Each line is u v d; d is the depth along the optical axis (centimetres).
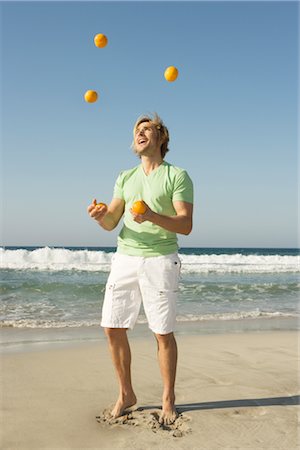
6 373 385
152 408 303
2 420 279
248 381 366
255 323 690
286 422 280
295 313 802
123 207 318
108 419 284
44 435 259
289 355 464
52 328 617
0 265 1648
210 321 702
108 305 300
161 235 292
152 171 302
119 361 296
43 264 1670
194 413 293
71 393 334
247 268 1797
